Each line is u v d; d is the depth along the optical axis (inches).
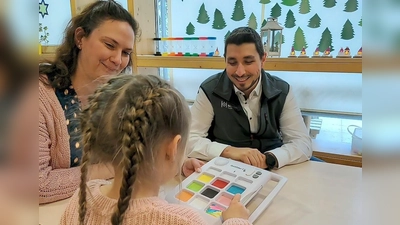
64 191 33.9
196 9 83.4
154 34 87.5
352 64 59.2
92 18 39.8
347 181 39.2
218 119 55.1
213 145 47.4
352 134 67.6
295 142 50.4
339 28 68.0
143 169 21.7
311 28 70.6
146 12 83.4
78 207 23.1
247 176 35.3
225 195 32.3
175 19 87.1
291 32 72.7
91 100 24.8
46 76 36.9
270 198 32.6
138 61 81.0
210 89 55.7
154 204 21.9
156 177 23.0
